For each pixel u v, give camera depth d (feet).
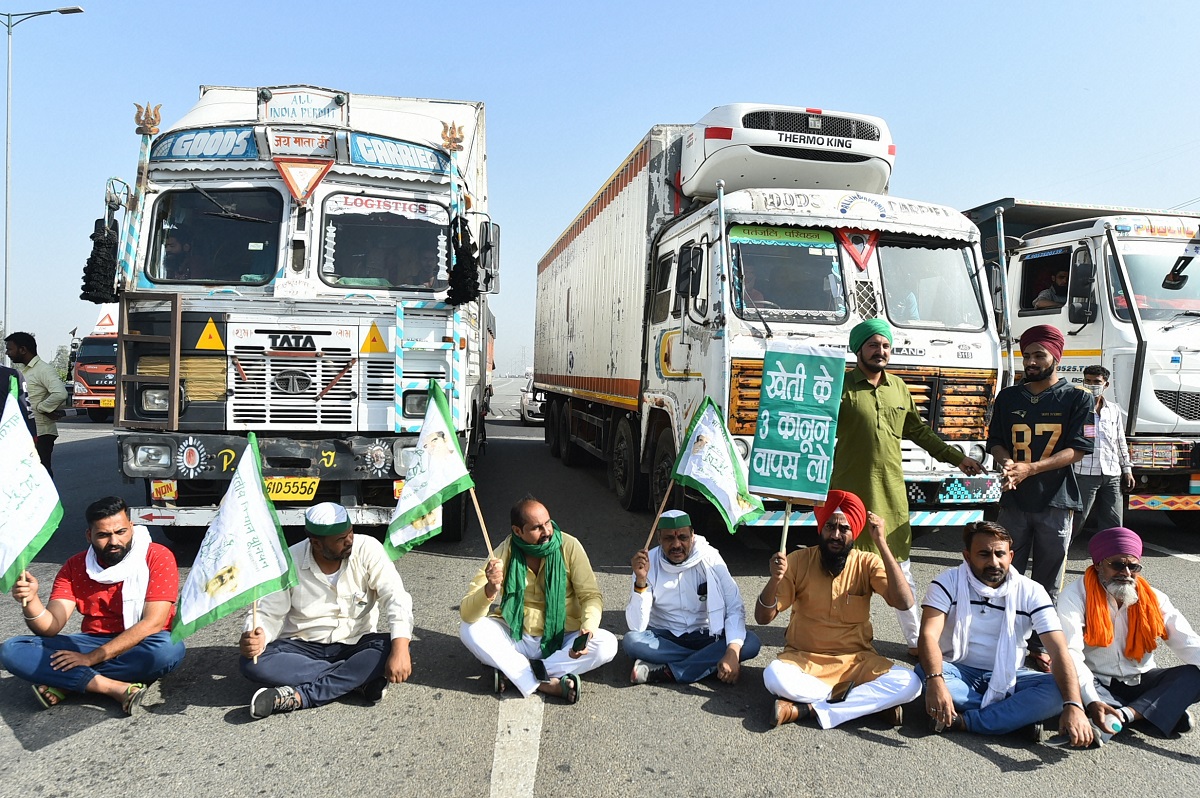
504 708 12.39
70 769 10.32
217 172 20.47
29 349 24.27
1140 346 23.48
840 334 19.99
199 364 18.86
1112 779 10.46
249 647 11.75
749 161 23.13
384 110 24.14
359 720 11.89
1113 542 11.87
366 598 13.05
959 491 20.39
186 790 9.86
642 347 26.25
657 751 11.04
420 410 19.90
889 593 12.65
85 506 27.99
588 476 38.09
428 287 20.83
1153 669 12.32
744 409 19.49
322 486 19.89
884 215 21.11
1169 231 25.08
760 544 23.97
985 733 11.63
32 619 11.78
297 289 20.17
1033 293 28.37
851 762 10.82
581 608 13.69
